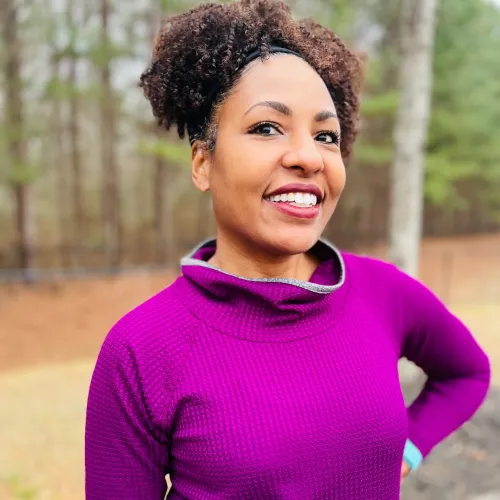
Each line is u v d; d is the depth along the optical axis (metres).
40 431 4.36
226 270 1.22
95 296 10.05
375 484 1.10
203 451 1.01
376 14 11.05
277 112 1.05
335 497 1.05
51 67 9.37
